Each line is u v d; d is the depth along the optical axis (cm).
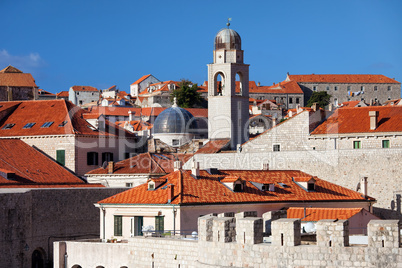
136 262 6166
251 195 7675
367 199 8369
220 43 15162
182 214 7169
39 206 8338
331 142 10100
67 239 8631
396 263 3788
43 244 8356
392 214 9019
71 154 11919
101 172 11069
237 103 14962
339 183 9456
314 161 9675
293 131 10400
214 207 7325
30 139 12156
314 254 4025
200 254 4641
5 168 10175
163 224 7256
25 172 10369
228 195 7562
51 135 12031
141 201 7488
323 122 10450
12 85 18425
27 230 8106
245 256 4316
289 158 9900
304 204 7875
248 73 15188
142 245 6106
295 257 4081
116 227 7644
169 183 7650
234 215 5034
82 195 8838
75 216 8744
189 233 7044
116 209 7662
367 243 4234
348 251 3925
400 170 8994
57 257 7381
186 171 7975
